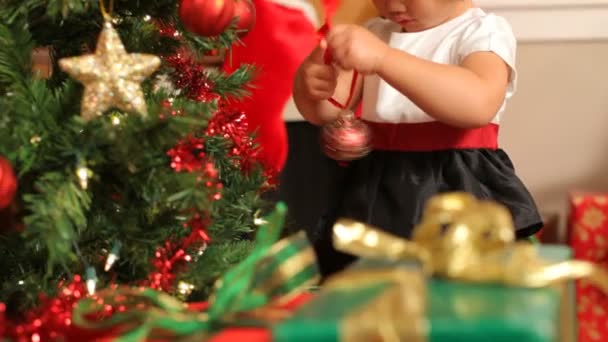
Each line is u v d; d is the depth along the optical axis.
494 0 2.08
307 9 2.01
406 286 1.09
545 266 1.16
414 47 1.71
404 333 0.98
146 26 1.62
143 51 1.61
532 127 2.10
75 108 1.47
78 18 1.56
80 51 1.61
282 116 2.02
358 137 1.67
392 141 1.72
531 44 2.09
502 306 1.05
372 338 0.99
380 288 1.11
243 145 1.63
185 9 1.47
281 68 2.00
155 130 1.41
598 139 2.09
